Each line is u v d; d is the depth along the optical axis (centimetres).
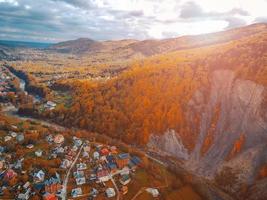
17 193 11288
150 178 13438
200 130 17050
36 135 16225
